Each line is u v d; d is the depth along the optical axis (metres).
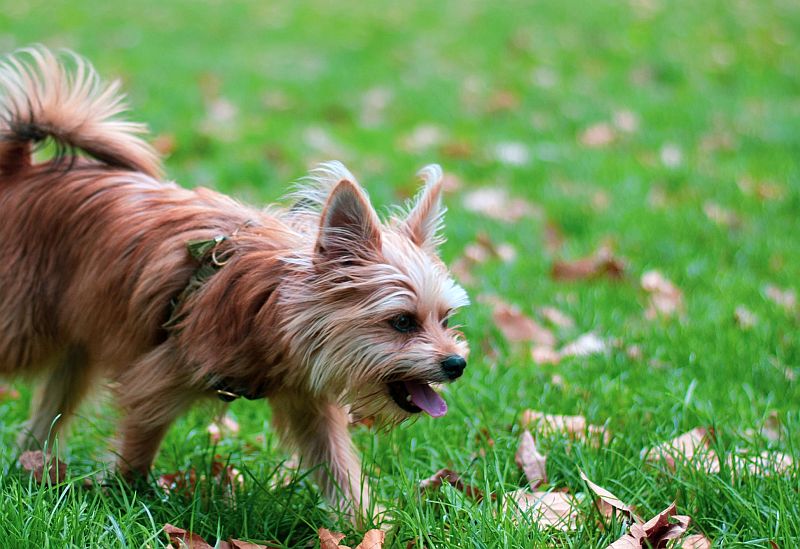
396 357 4.89
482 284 8.67
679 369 7.05
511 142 13.27
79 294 5.61
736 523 5.01
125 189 5.67
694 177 11.79
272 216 5.44
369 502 5.29
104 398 6.24
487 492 5.11
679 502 5.34
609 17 21.14
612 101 15.46
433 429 6.27
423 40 19.58
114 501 5.33
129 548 4.56
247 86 15.75
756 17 21.33
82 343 5.86
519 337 7.75
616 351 7.32
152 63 16.81
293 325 4.88
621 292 8.62
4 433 6.33
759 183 11.61
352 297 4.88
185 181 11.02
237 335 5.04
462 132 13.80
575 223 10.30
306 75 16.70
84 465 5.92
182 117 13.69
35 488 5.13
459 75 16.97
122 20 20.69
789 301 8.48
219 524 4.96
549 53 18.42
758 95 16.19
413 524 4.91
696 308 8.24
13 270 5.73
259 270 4.99
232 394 5.30
